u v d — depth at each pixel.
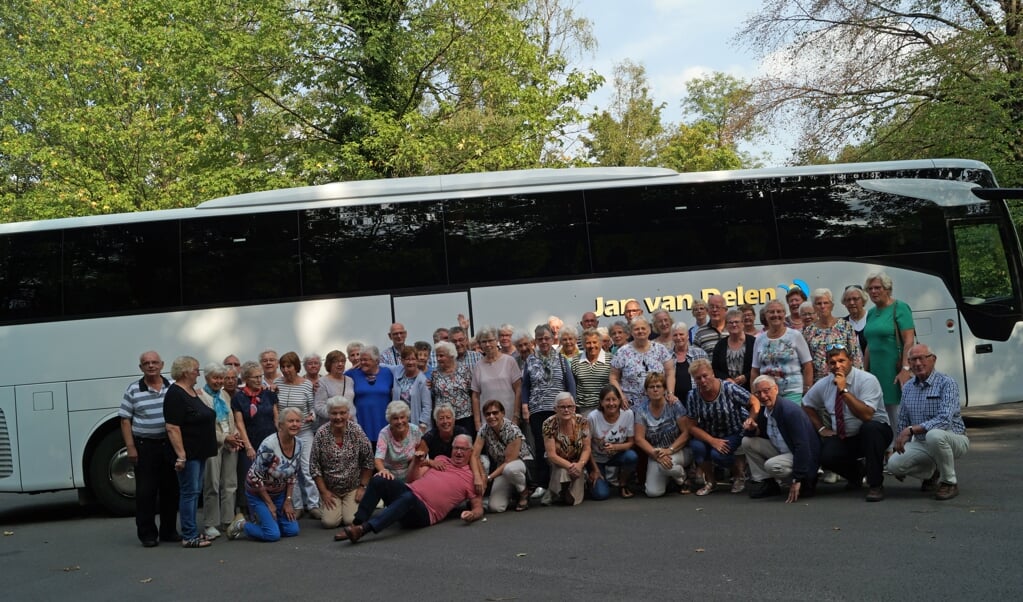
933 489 9.83
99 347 13.30
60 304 13.36
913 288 14.82
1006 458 11.89
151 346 13.39
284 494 10.01
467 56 24.19
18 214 26.41
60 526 12.59
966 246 15.05
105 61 26.47
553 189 14.34
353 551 8.87
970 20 23.33
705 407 10.58
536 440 10.95
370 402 11.72
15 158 28.66
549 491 10.79
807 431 9.81
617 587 6.65
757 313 14.33
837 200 14.80
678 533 8.53
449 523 10.08
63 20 27.89
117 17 23.52
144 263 13.58
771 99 25.48
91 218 13.66
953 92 22.55
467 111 23.89
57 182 25.12
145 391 10.02
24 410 13.12
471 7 23.34
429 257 14.03
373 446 11.70
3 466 13.03
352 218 14.02
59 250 13.49
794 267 14.52
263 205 13.94
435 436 10.31
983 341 14.93
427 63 23.81
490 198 14.27
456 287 13.98
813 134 25.09
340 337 13.71
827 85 24.91
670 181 14.52
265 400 11.15
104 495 13.08
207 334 13.52
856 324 11.91
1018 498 9.10
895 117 24.66
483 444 10.62
